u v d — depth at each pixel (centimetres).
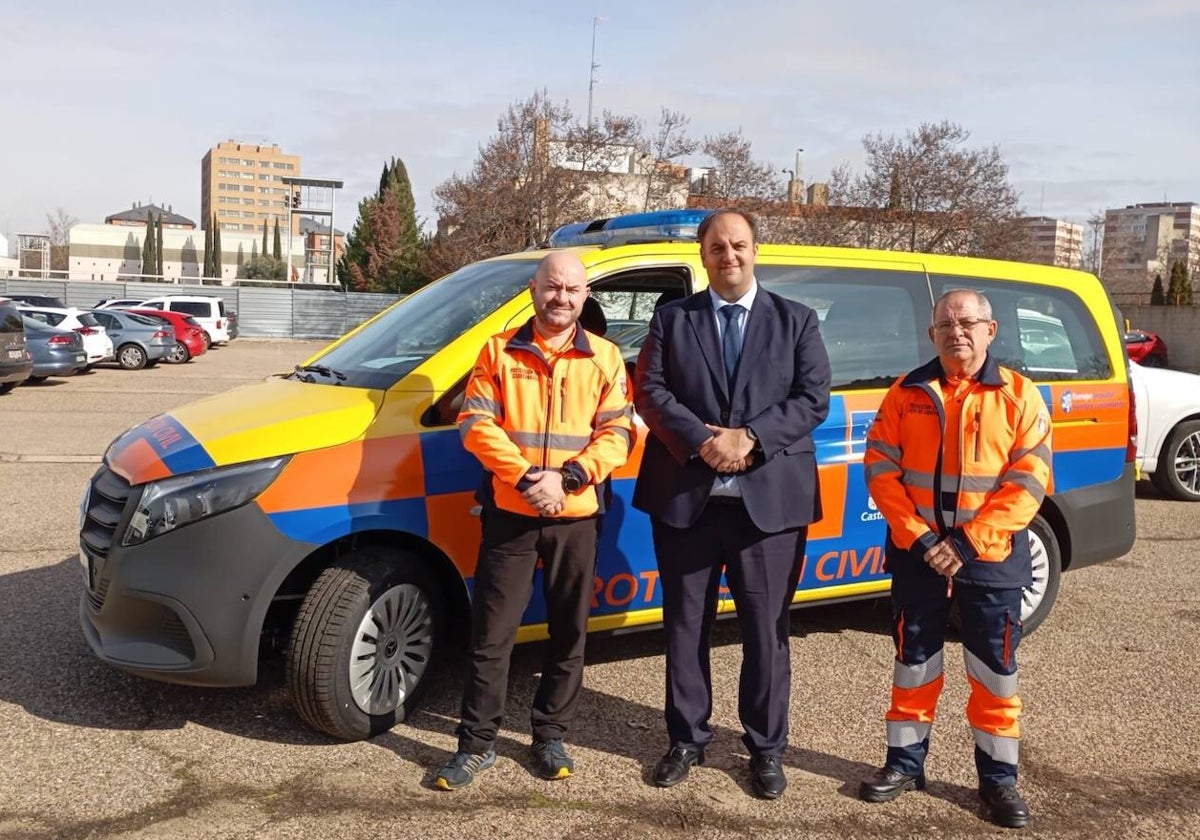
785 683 344
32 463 936
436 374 378
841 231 3080
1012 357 485
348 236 5959
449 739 373
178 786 333
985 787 330
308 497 348
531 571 338
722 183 3167
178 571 344
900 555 342
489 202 3064
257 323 4197
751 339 337
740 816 325
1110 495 507
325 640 349
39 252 10169
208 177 18125
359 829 309
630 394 349
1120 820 330
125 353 2258
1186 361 3144
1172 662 479
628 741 378
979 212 3002
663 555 349
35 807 317
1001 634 328
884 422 345
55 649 450
